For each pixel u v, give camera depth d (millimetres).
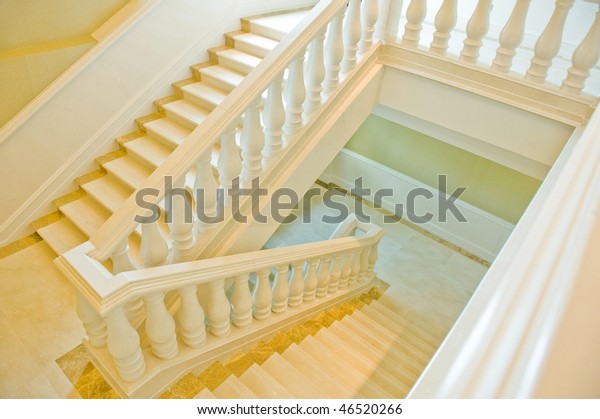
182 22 3771
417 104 2760
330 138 2654
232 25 4105
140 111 3873
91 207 3607
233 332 2416
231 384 2191
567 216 640
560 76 2750
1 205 3365
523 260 567
